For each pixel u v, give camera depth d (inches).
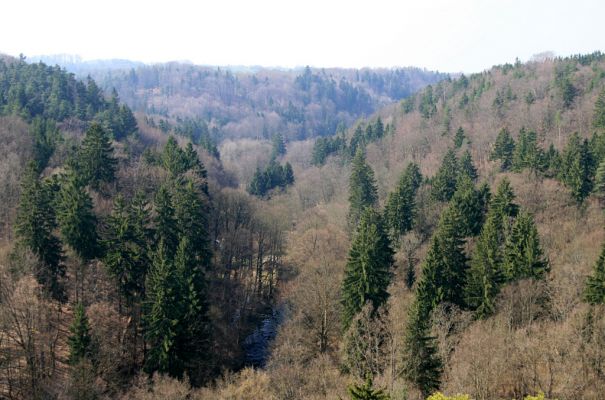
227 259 3772.1
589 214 3481.8
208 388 2176.4
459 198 3614.7
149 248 2832.2
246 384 2098.9
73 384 1974.7
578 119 5556.1
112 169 3686.0
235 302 3486.7
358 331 2230.6
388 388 1708.9
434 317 2181.3
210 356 2711.6
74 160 3607.3
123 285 2746.1
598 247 2915.8
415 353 1932.8
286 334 2701.8
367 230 2891.2
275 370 2169.0
